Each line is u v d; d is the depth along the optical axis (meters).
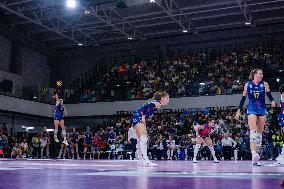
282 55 27.31
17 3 24.98
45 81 34.28
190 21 29.20
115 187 2.53
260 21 29.08
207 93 26.33
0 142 21.66
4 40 29.81
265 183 2.89
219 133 19.92
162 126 22.78
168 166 7.50
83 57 35.31
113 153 21.72
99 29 30.95
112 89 30.16
